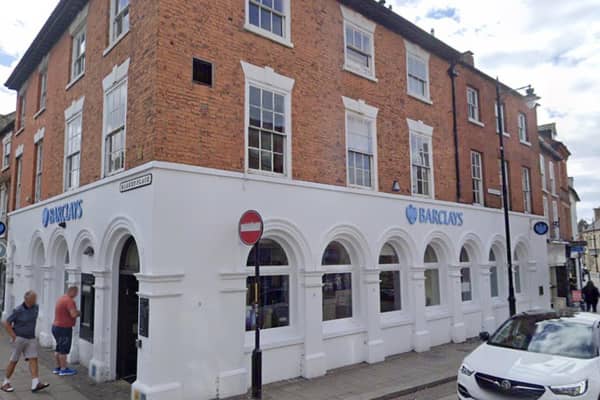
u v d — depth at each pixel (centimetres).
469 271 1498
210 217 802
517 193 1775
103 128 977
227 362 794
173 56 794
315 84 1043
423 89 1398
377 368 1001
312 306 947
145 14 827
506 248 1509
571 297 2136
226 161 845
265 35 945
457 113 1505
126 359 906
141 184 772
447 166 1424
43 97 1491
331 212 1022
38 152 1463
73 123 1184
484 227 1522
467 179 1499
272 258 946
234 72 882
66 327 940
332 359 989
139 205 775
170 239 745
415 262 1218
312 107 1028
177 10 810
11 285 1645
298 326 941
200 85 823
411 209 1237
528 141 1922
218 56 860
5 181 1981
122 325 911
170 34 795
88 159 1051
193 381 747
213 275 793
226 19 884
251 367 831
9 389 816
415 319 1196
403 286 1223
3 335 1444
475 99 1641
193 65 820
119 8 1005
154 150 751
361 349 1053
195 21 834
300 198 958
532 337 711
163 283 729
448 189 1412
